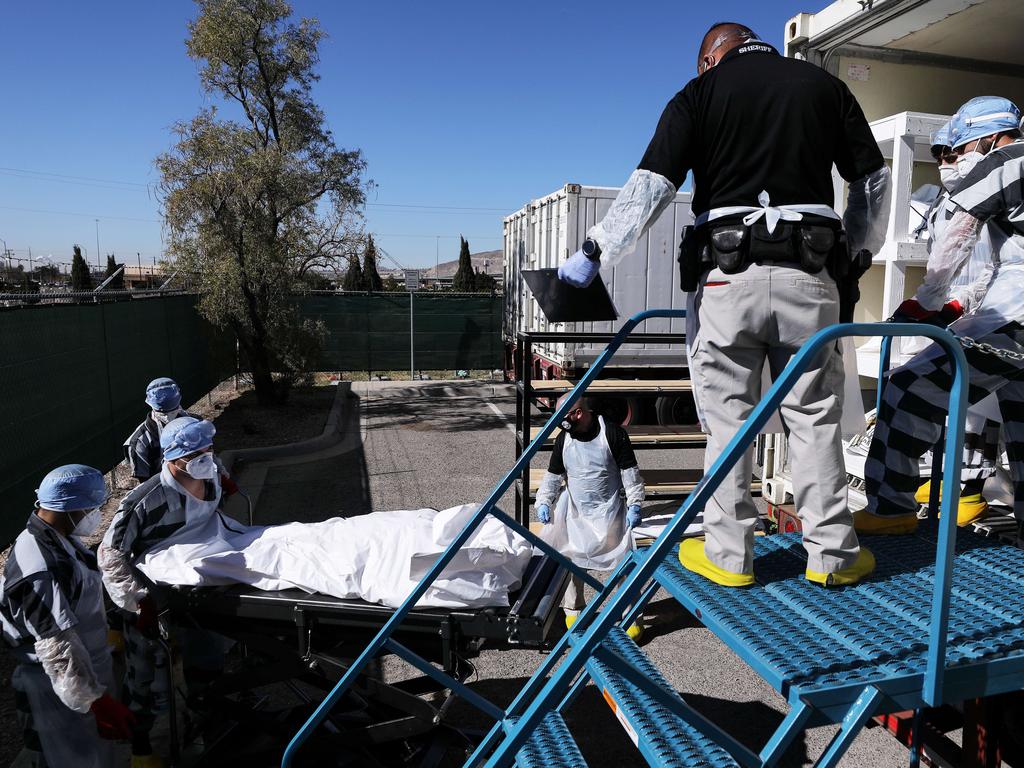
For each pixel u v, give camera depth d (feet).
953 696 5.37
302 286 40.40
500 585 9.14
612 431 13.78
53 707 9.14
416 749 10.58
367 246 42.86
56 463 20.93
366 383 53.01
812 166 6.33
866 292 16.38
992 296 7.68
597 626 4.89
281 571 9.43
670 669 13.26
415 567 8.83
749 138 6.31
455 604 8.87
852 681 5.11
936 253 7.52
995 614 6.17
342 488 26.17
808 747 10.90
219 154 36.58
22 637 8.90
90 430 23.81
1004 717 7.57
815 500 6.57
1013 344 7.48
